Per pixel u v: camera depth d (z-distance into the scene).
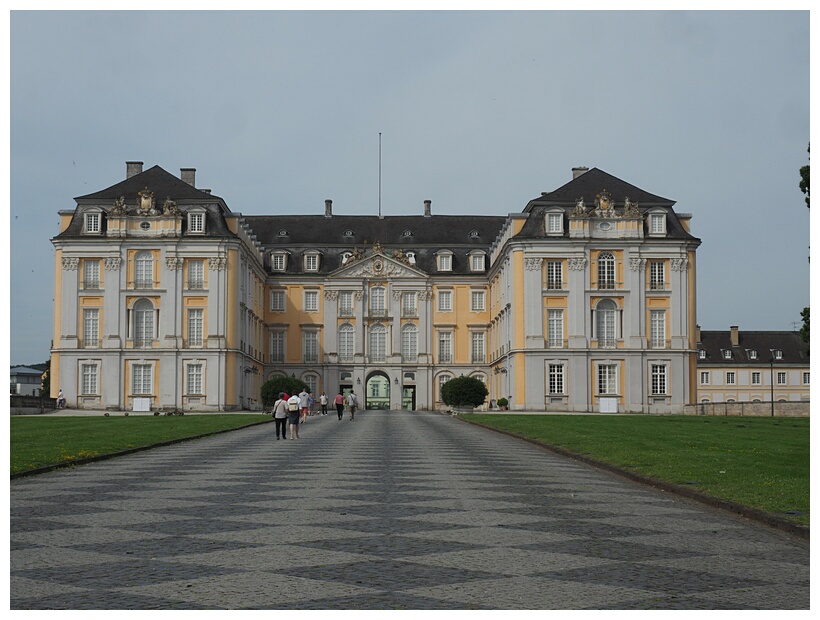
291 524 16.27
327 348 105.44
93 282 87.75
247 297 94.12
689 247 87.62
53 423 52.22
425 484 22.64
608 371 86.88
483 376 105.44
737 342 136.88
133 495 20.36
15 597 11.06
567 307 87.00
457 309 106.19
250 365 96.00
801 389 135.12
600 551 13.99
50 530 15.63
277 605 10.70
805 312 50.94
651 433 42.06
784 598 11.21
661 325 87.44
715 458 28.55
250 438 42.50
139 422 54.00
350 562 13.02
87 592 11.30
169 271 87.44
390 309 105.69
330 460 29.94
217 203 88.75
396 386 105.06
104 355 87.12
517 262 87.62
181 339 87.12
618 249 87.38
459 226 110.62
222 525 16.16
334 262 107.56
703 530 16.08
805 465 26.33
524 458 31.34
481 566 12.81
